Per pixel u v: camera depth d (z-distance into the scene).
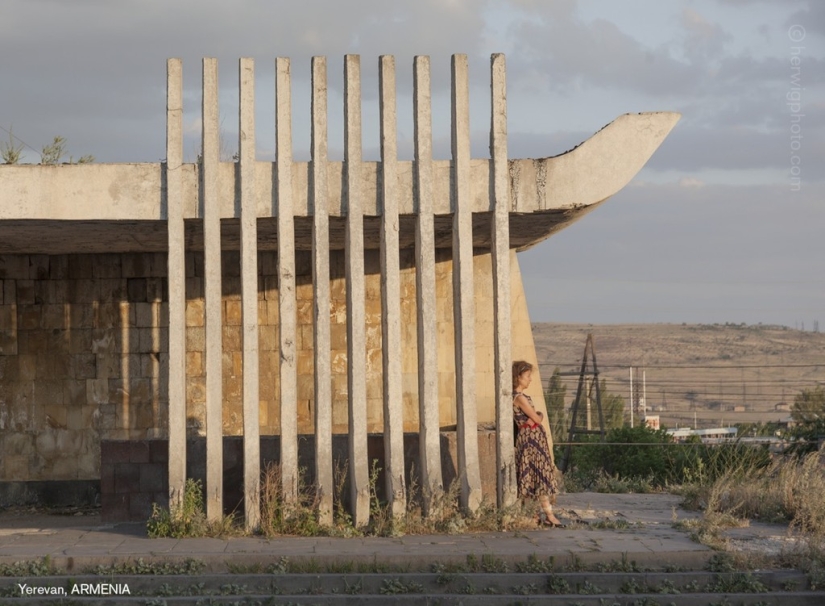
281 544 11.16
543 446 12.35
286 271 12.20
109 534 11.95
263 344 15.70
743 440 23.92
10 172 12.05
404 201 12.42
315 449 12.17
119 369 15.62
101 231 13.13
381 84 12.38
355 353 12.24
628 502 14.65
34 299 15.62
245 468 12.00
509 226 13.51
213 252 12.13
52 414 15.55
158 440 13.01
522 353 15.69
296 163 12.33
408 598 9.73
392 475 12.13
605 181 12.45
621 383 133.12
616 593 9.98
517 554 10.48
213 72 12.26
